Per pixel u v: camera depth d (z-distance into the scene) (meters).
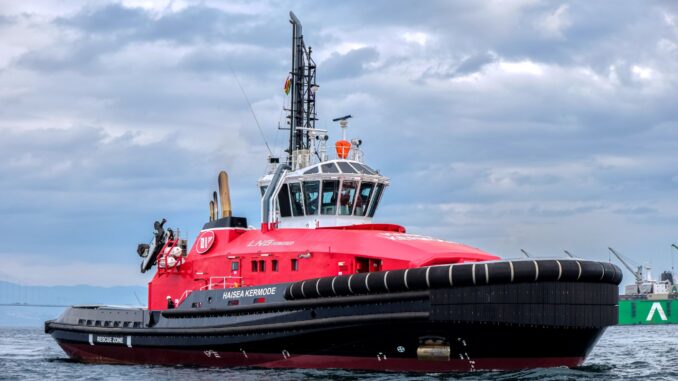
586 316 30.86
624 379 31.36
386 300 31.58
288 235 37.44
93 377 36.44
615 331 113.81
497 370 32.19
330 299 33.03
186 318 38.59
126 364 41.88
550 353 31.91
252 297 35.88
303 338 34.00
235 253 38.31
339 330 32.88
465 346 31.36
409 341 31.86
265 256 37.06
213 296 37.56
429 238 36.09
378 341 32.38
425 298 30.75
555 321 30.47
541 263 30.41
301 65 45.28
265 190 40.84
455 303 30.34
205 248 40.19
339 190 38.25
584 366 36.03
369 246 34.34
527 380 30.09
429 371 32.50
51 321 47.12
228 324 36.34
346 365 34.00
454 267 30.42
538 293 30.34
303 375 32.88
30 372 39.91
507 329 30.50
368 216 39.38
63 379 36.34
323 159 40.75
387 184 39.81
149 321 40.50
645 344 66.56
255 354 36.00
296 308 34.19
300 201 38.91
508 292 30.19
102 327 42.62
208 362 38.06
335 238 35.59
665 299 168.00
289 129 45.38
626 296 174.50
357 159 40.06
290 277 36.00
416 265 32.56
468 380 29.94
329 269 34.84
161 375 35.66
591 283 31.08
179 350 38.94
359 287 32.09
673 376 33.91
